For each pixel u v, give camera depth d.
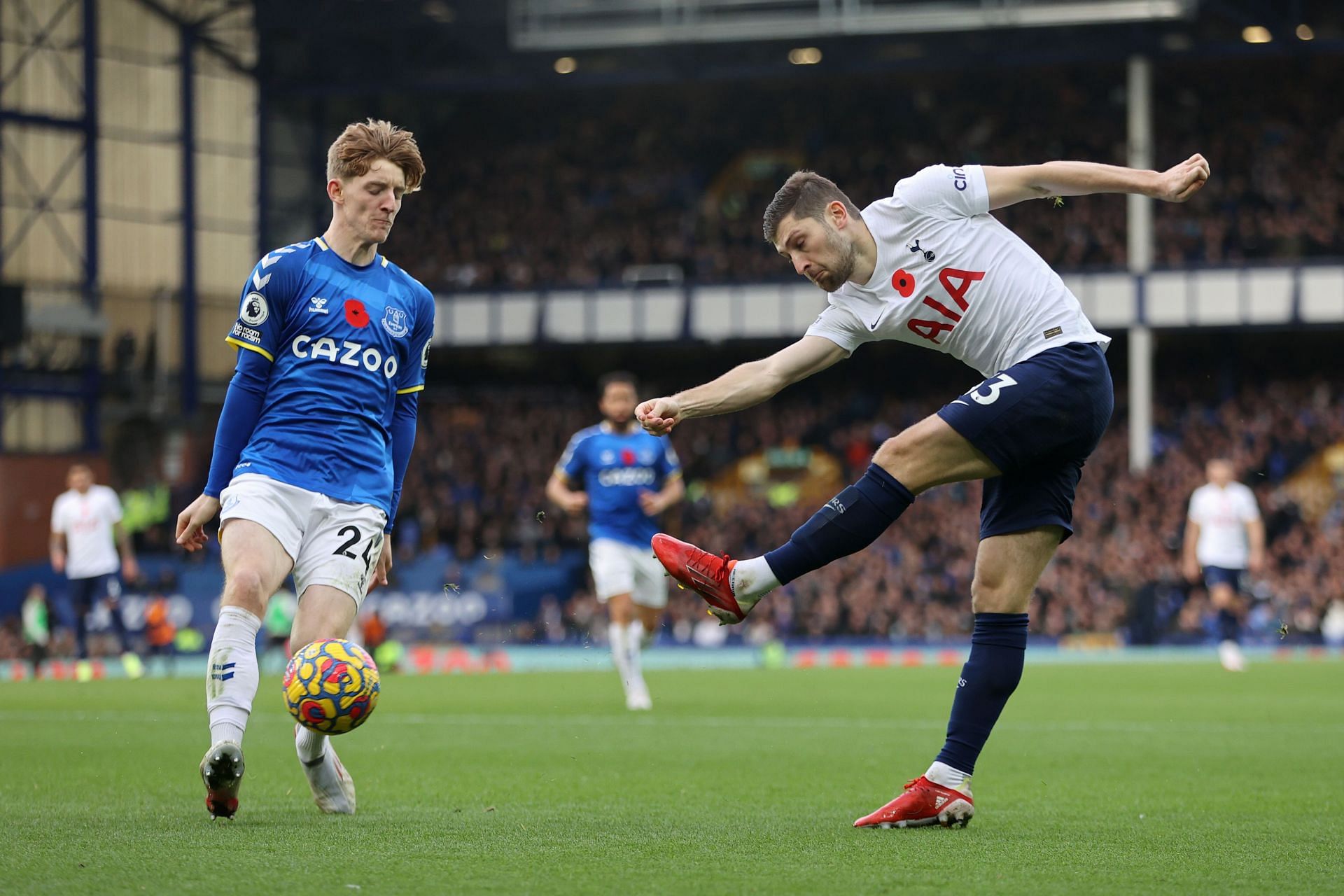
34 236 57.72
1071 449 7.82
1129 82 62.91
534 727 16.11
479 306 61.38
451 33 59.34
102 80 60.12
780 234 8.03
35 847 6.79
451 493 59.84
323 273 8.25
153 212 61.28
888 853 6.84
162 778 10.55
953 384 65.06
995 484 8.09
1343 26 54.50
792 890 5.75
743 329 58.88
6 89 57.03
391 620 48.88
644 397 70.00
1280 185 58.94
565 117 67.88
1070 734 15.11
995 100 64.88
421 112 68.06
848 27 53.09
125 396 57.84
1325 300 53.66
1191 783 10.70
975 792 10.06
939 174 7.97
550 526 58.00
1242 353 62.69
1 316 52.38
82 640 30.22
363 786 10.30
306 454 8.05
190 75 61.38
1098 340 7.97
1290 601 46.88
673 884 5.88
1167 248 57.44
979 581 8.05
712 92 66.81
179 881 5.87
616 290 60.03
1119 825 8.09
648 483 19.95
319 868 6.23
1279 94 62.19
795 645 49.00
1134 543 50.03
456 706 19.78
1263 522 53.19
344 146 8.27
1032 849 6.99
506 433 63.81
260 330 8.13
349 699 7.10
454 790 10.03
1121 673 28.59
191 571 47.47
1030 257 7.99
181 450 59.91
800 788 10.30
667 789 10.19
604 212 64.75
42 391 55.41
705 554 7.91
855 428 62.28
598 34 55.66
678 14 55.41
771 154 65.88
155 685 26.06
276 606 33.97
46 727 16.00
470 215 65.38
